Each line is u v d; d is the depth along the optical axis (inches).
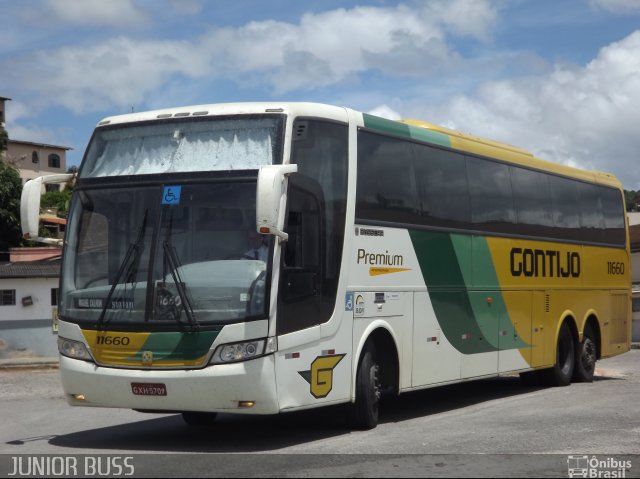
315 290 411.2
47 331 1218.0
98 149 428.8
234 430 468.1
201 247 389.7
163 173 406.3
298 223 403.2
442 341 521.3
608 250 767.7
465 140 565.6
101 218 413.1
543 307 651.5
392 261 474.9
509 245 605.6
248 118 406.6
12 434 486.6
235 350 375.6
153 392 383.2
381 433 438.9
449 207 535.5
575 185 716.0
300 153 409.4
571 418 485.7
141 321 387.5
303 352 401.1
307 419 506.0
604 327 754.2
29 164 3282.5
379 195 467.5
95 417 556.4
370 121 466.9
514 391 661.9
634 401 571.2
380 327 461.7
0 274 1208.8
